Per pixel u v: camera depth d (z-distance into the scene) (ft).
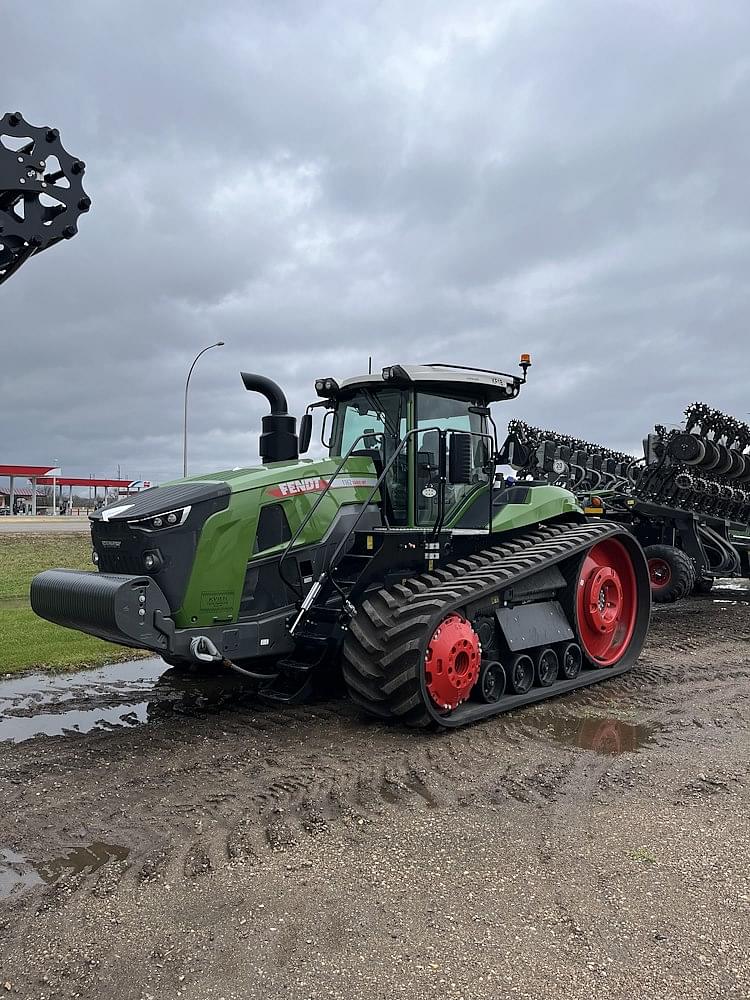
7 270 13.38
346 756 17.84
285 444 23.00
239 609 19.77
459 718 19.83
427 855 12.89
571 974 9.60
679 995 9.20
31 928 10.75
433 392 22.43
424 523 21.91
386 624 19.22
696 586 49.21
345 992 9.29
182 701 22.53
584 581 25.41
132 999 9.21
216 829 13.99
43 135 12.96
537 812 14.70
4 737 19.42
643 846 13.20
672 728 20.21
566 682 23.93
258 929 10.64
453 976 9.57
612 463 47.62
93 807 15.02
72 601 18.75
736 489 47.85
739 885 11.82
